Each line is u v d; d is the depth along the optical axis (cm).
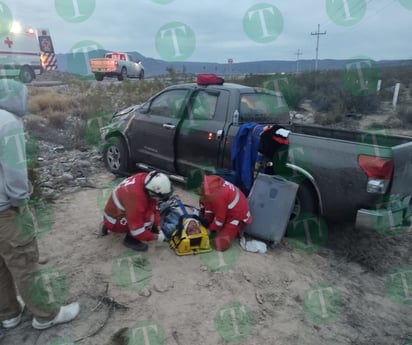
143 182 338
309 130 541
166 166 546
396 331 291
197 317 287
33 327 266
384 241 427
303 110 1628
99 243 381
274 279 341
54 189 532
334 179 379
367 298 330
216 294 313
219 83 514
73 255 358
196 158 503
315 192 404
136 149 579
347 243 416
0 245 231
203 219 394
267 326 284
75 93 1589
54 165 638
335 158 377
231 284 326
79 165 645
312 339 276
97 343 257
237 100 479
